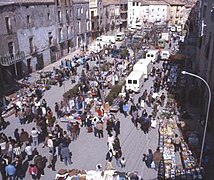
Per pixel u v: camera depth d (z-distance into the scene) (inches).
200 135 831.7
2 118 916.0
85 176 619.5
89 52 1964.8
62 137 772.6
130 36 2603.3
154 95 1082.1
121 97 1088.8
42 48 1654.8
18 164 670.5
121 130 879.1
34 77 1462.8
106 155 740.7
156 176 653.9
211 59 933.8
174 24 3816.4
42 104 1013.8
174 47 2228.1
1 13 1272.1
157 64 1734.7
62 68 1541.6
